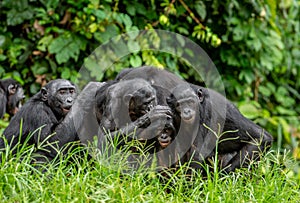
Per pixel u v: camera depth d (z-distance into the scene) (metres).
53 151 10.45
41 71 17.88
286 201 9.41
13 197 8.41
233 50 19.42
